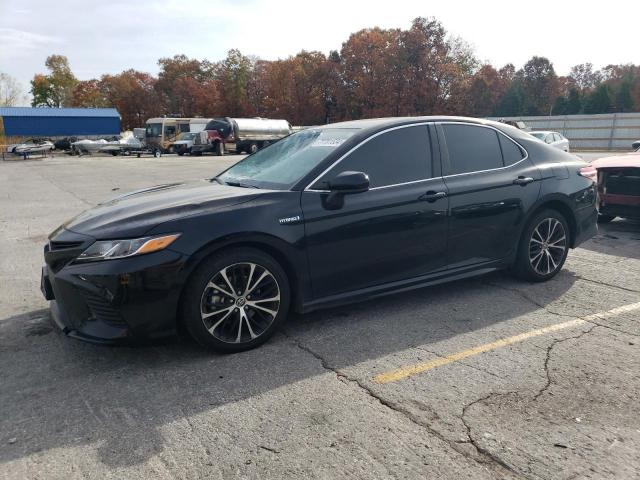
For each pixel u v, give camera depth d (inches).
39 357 139.0
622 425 104.3
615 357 134.9
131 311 125.1
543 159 196.2
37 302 184.7
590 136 1588.3
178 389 120.7
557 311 168.6
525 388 119.2
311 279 146.9
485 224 176.9
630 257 239.8
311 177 149.1
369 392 118.2
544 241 195.2
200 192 153.5
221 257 133.3
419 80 2193.7
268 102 2972.4
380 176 158.1
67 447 99.3
